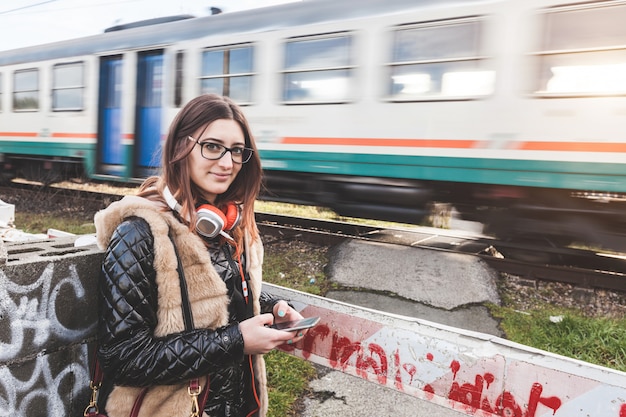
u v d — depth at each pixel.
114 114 8.07
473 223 7.04
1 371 1.38
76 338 1.53
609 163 4.34
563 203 4.82
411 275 4.76
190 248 1.27
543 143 4.61
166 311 1.23
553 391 1.19
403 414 2.65
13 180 11.08
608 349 3.43
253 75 6.24
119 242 1.20
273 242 6.11
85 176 8.95
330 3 5.73
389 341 1.43
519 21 4.67
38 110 8.97
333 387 2.91
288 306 1.56
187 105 1.37
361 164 5.56
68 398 1.54
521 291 4.63
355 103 5.54
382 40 5.36
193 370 1.19
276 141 6.11
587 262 5.02
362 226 6.54
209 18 6.76
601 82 4.35
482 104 4.88
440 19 5.03
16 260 1.42
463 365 1.31
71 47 8.43
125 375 1.19
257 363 1.50
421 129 5.20
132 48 7.53
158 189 1.35
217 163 1.33
